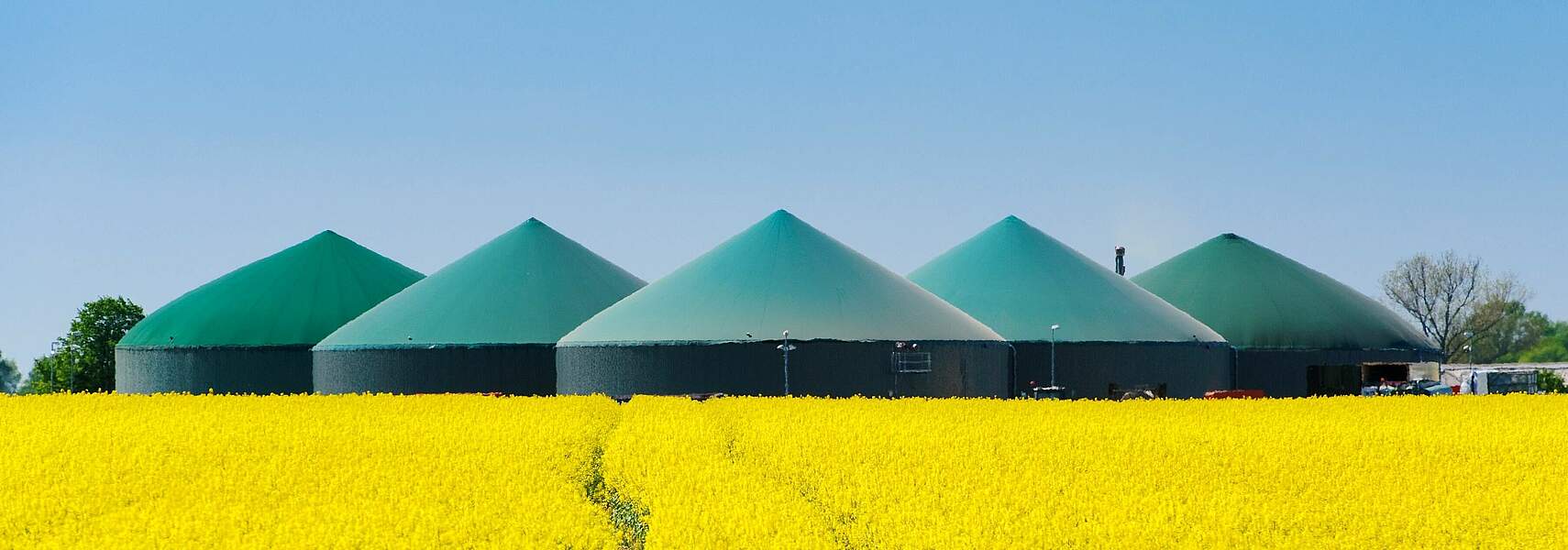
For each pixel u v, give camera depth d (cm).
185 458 2281
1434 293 12462
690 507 1672
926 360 5931
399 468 2108
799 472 2183
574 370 6188
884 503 1800
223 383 7494
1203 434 2725
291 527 1523
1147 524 1619
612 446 2534
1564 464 2339
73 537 1548
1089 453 2427
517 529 1542
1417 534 1634
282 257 8188
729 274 6306
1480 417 3406
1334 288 8462
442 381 6650
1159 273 8538
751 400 4341
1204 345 7056
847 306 6075
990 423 3117
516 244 7412
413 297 7125
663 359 5938
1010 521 1644
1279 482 2109
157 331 7800
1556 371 9100
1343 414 3522
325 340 7088
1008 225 7606
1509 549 1594
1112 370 6700
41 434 2661
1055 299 6969
